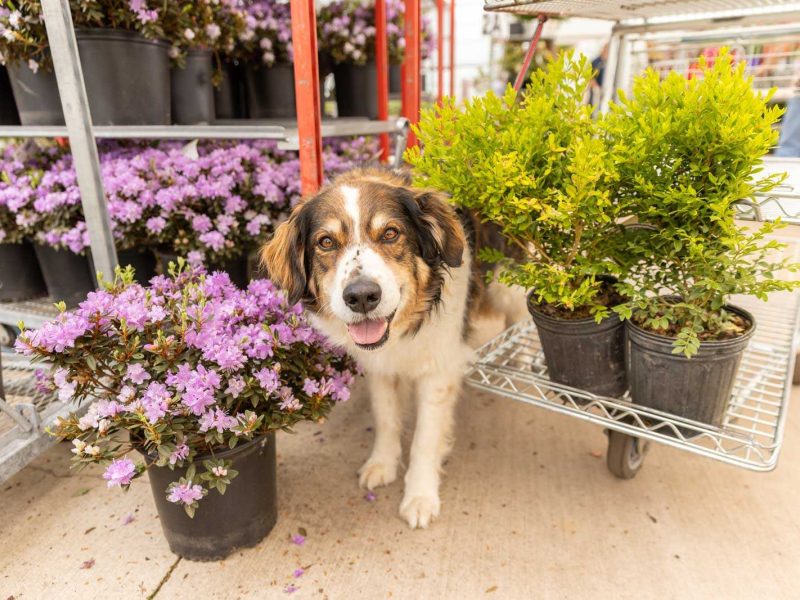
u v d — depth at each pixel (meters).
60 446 3.00
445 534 2.37
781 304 2.94
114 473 1.76
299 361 2.17
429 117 2.27
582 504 2.54
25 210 3.36
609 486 2.65
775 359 2.44
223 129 2.93
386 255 2.17
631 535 2.35
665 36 3.29
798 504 2.49
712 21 3.07
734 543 2.29
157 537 2.38
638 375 2.08
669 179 1.88
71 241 3.24
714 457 1.91
